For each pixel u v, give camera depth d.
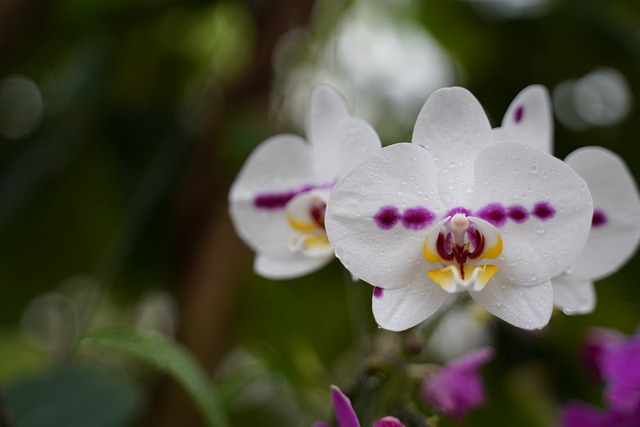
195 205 0.73
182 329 0.68
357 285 0.65
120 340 0.49
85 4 0.75
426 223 0.46
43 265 0.84
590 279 0.49
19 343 0.94
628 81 0.81
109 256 0.69
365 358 0.53
